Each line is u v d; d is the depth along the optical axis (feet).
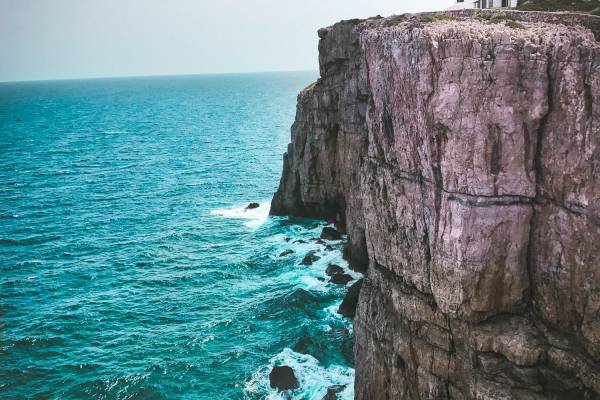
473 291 86.28
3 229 267.39
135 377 145.07
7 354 157.79
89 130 645.92
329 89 222.48
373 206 108.99
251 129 622.95
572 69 77.36
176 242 243.40
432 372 94.53
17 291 199.52
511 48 79.41
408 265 98.94
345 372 139.54
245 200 307.58
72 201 317.22
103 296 193.47
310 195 247.29
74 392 140.97
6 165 428.15
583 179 77.51
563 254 81.10
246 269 209.36
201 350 155.74
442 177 86.79
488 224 84.23
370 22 130.62
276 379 136.67
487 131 81.97
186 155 458.91
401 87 92.48
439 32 83.92
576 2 144.77
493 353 86.48
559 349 82.02
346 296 169.07
